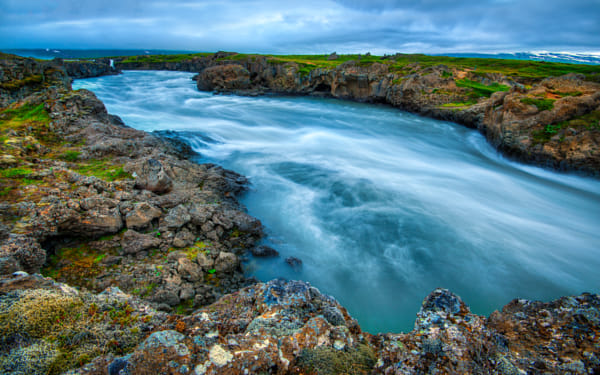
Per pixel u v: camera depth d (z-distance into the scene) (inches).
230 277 475.8
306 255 577.3
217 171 841.5
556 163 992.9
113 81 3378.4
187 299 410.0
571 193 888.3
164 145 981.2
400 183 898.1
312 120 1801.2
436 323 213.3
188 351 181.9
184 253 489.1
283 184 863.7
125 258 463.2
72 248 468.8
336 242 619.8
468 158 1205.7
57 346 204.1
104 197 535.5
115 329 226.1
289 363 194.1
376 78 2399.1
